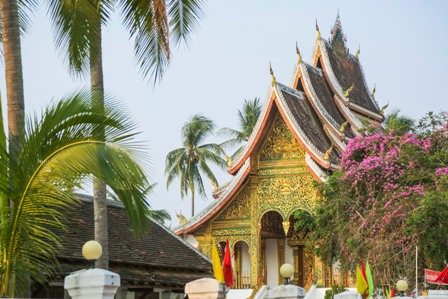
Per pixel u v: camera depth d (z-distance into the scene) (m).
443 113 35.94
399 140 36.06
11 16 15.96
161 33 19.08
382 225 33.09
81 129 13.71
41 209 14.00
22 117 15.66
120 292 24.33
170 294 26.48
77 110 13.65
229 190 42.09
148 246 27.20
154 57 19.28
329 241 36.16
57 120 13.60
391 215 32.97
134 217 14.66
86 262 21.73
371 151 36.75
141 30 19.09
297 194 40.84
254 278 41.31
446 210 31.33
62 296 21.84
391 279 32.28
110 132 13.79
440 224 31.53
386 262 32.44
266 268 44.53
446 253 31.61
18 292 14.62
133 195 14.30
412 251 31.94
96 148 13.55
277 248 44.56
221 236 42.41
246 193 42.16
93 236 23.75
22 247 13.96
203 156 69.56
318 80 46.12
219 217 42.66
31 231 14.04
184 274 27.31
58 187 13.73
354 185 35.38
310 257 43.88
